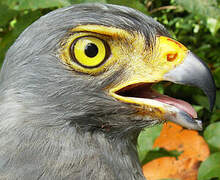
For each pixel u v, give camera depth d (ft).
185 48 0.81
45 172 0.76
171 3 1.48
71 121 0.78
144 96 0.82
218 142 1.16
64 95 0.77
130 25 0.79
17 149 0.76
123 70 0.79
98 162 0.79
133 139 0.84
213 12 1.07
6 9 1.00
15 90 0.77
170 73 0.79
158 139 1.22
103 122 0.80
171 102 0.80
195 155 1.18
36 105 0.76
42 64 0.76
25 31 0.78
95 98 0.78
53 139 0.77
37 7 0.94
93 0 0.93
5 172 0.76
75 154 0.77
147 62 0.80
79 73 0.77
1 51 1.03
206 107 1.34
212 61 1.55
